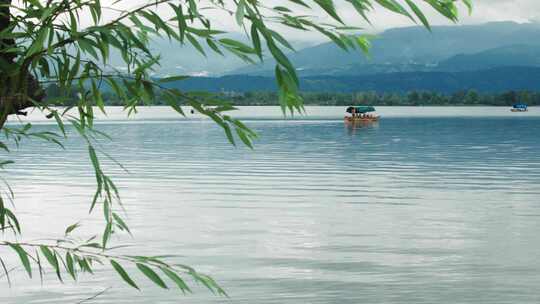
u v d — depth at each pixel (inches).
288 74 83.6
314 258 521.7
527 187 968.9
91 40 94.0
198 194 872.9
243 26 80.8
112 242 566.9
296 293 427.2
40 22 95.0
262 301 410.9
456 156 1546.5
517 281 458.3
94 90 102.3
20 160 1409.9
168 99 102.7
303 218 695.1
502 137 2386.8
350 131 2802.7
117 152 1648.6
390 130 2906.0
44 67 100.6
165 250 541.3
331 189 933.2
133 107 106.0
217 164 1322.6
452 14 82.0
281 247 558.6
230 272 478.3
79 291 424.2
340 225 658.2
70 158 1464.1
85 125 106.3
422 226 655.1
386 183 1011.9
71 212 712.4
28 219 665.6
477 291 433.4
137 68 100.9
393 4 78.5
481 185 992.9
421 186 976.3
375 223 669.9
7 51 96.7
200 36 93.8
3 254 506.0
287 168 1242.6
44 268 470.9
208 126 3366.1
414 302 408.8
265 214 718.5
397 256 529.3
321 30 87.1
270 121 3978.8
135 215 705.0
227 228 638.5
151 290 429.4
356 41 89.7
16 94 97.8
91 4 92.9
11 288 426.3
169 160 1416.1
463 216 713.6
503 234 617.9
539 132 2758.4
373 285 446.9
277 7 84.5
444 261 514.3
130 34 94.3
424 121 4092.0
